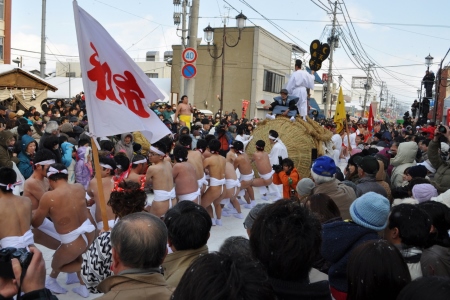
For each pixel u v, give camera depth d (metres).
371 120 17.89
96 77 4.41
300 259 2.16
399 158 7.36
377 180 6.07
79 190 5.07
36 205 5.45
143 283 2.44
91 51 4.40
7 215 4.39
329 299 2.25
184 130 11.05
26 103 18.41
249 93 32.97
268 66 34.78
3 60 31.77
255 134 11.92
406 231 3.21
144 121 4.81
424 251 3.21
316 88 62.12
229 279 1.54
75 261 5.13
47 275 5.57
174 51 34.62
